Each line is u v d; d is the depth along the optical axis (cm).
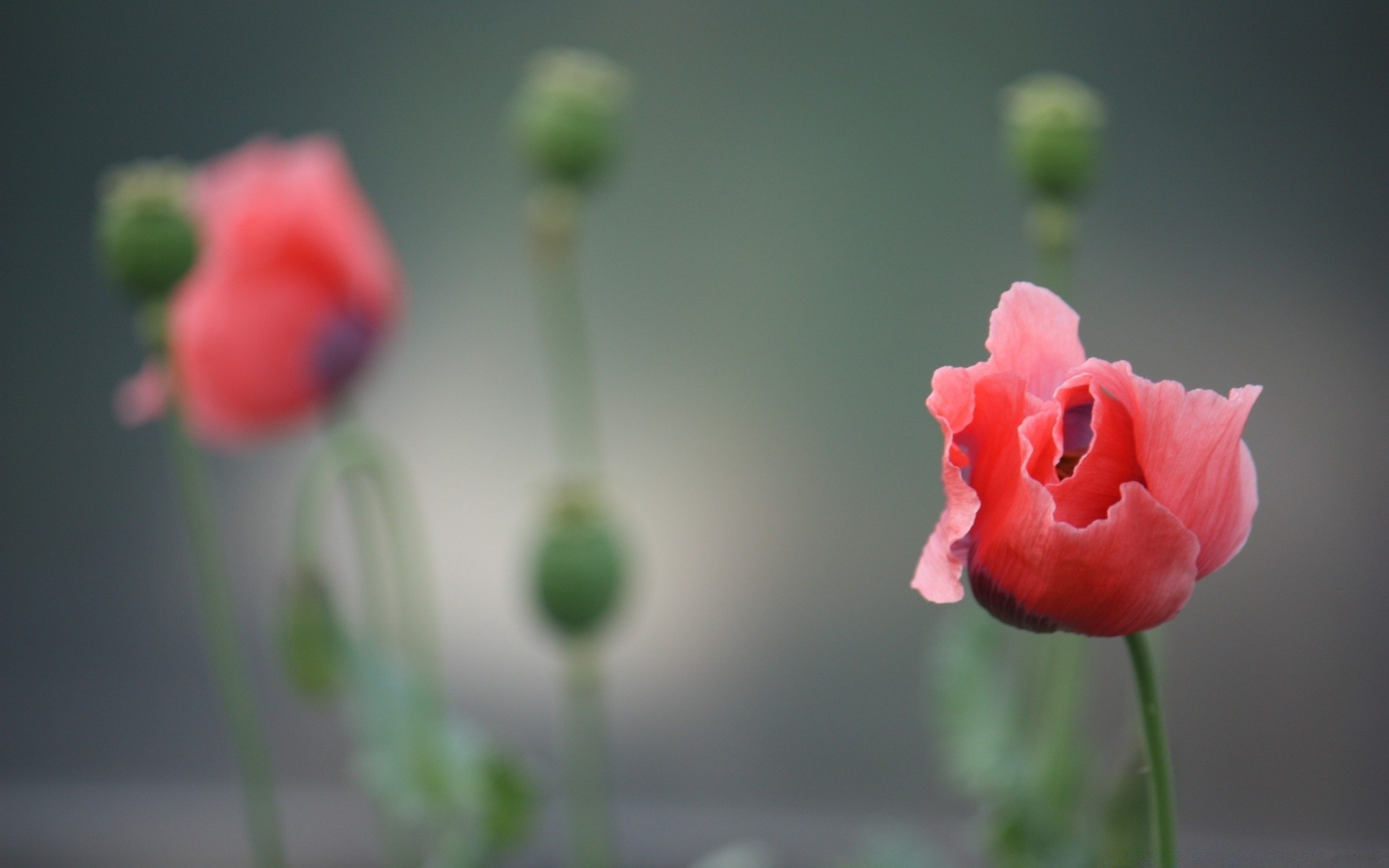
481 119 235
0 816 183
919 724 187
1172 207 200
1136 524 106
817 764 186
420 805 141
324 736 190
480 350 224
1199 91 205
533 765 183
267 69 240
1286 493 172
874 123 222
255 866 173
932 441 204
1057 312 113
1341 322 190
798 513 205
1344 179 198
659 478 212
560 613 142
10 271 230
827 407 213
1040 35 213
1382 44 200
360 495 146
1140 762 133
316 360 142
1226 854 125
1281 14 204
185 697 201
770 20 229
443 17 238
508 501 213
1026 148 138
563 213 144
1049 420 109
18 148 235
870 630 195
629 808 185
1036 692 139
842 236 220
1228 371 184
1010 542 110
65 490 219
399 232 231
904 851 141
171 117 240
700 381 218
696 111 229
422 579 154
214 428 143
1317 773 168
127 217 138
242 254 141
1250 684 170
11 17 238
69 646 209
